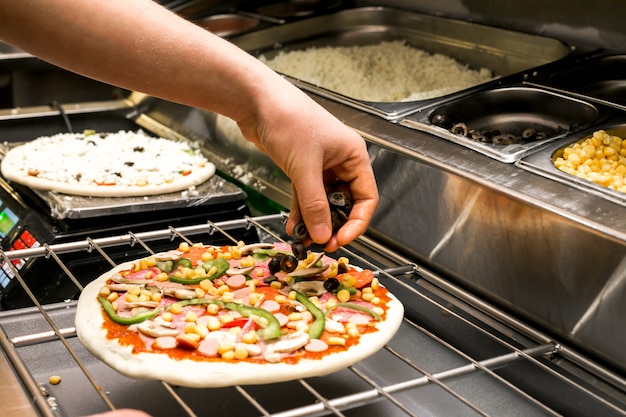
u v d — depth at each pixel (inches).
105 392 45.4
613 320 44.5
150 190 61.3
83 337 44.0
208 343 42.8
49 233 58.2
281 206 63.6
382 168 54.1
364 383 46.6
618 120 54.7
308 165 43.3
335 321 44.8
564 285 46.1
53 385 45.6
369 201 45.9
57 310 50.8
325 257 50.0
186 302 45.3
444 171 50.3
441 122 56.1
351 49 78.5
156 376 41.4
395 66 74.2
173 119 75.8
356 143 44.9
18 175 62.9
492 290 49.6
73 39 40.1
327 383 46.4
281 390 46.0
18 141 76.2
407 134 54.7
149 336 43.4
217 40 42.8
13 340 42.9
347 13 83.4
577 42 68.6
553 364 45.9
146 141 69.9
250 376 41.4
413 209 52.7
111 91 83.5
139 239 50.8
